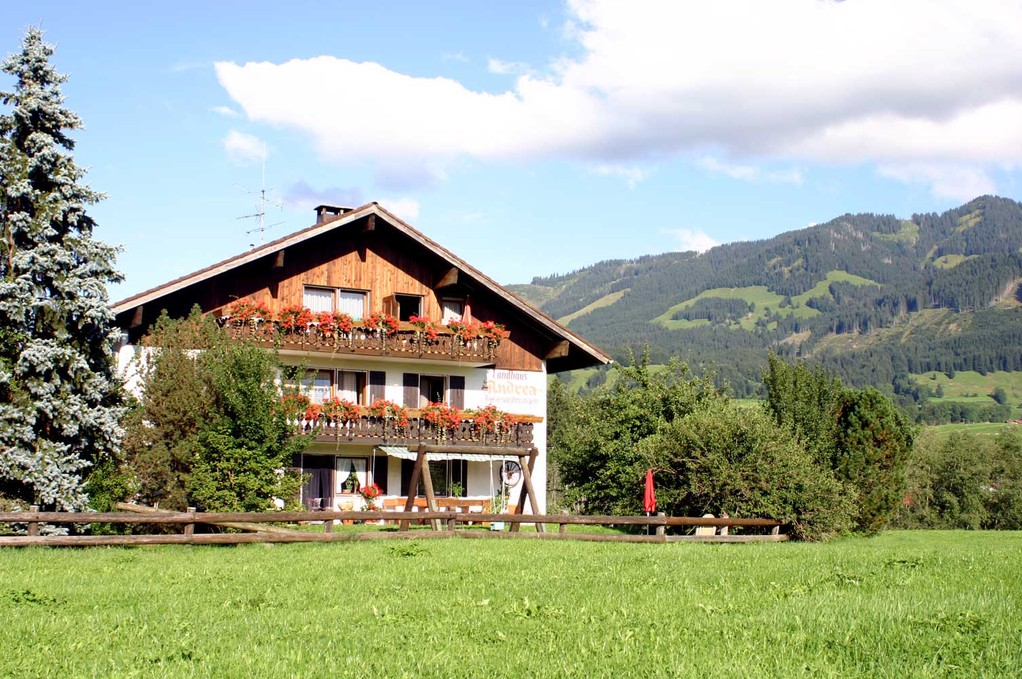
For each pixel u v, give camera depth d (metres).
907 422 35.59
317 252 34.88
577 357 39.34
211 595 14.36
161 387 25.98
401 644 10.76
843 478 34.34
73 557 19.08
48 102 24.61
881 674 9.03
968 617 10.93
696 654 9.94
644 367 39.94
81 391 24.36
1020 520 72.31
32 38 24.75
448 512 25.09
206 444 25.98
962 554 21.09
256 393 26.25
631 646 10.37
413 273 36.31
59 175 24.39
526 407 37.78
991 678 8.84
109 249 24.89
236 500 25.56
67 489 23.53
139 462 25.39
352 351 34.09
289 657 10.09
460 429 35.00
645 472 31.30
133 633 11.39
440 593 14.50
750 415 30.75
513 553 20.45
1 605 13.34
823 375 42.31
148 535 21.66
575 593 14.27
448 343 35.62
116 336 25.14
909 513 68.62
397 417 33.91
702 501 30.17
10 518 20.25
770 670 9.24
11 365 23.55
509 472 36.56
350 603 13.64
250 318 32.69
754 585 14.92
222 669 9.64
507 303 36.59
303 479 30.61
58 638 11.11
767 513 28.94
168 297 32.47
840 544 28.06
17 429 23.22
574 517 25.84
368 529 29.58
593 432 38.66
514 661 9.84
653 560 18.91
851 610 11.66
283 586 15.35
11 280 23.70
